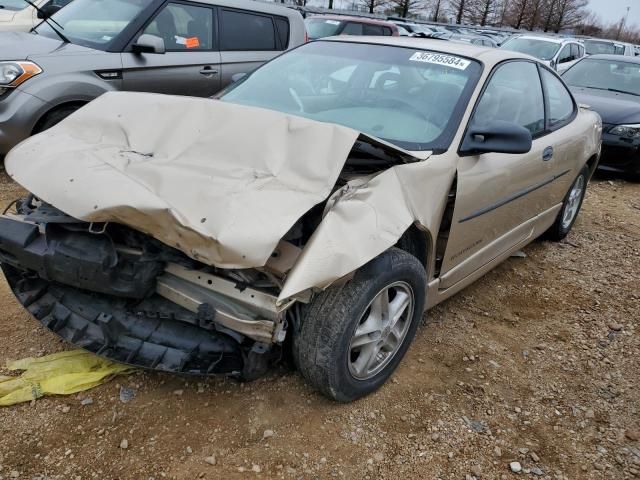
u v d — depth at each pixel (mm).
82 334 2578
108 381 2707
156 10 5816
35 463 2252
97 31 5719
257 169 2381
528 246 5137
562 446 2678
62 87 5141
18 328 3043
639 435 2791
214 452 2371
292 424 2559
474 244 3344
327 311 2396
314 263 2115
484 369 3170
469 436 2654
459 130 3006
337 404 2711
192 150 2543
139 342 2502
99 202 2188
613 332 3750
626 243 5453
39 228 2486
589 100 8008
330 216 2256
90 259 2309
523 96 3824
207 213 2125
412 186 2594
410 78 3338
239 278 2279
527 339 3557
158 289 2463
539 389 3068
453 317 3691
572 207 5180
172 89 6012
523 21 48156
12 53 5051
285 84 3551
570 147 4352
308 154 2387
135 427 2457
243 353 2447
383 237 2334
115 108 2928
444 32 23469
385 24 12047
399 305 2730
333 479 2322
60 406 2535
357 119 3150
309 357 2441
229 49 6527
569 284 4426
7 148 5062
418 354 3227
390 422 2664
